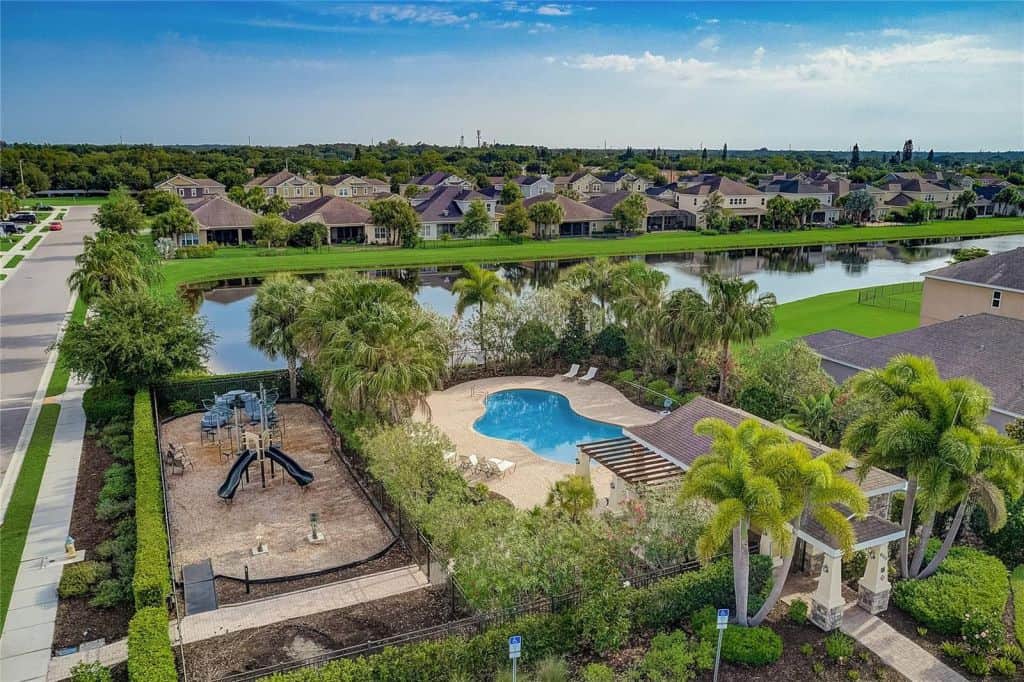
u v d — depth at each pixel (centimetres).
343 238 10794
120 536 2345
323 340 3194
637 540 2077
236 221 10119
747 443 1795
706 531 1792
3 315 5656
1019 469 1856
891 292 6894
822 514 1720
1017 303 4216
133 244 6081
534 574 1852
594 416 3716
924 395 1938
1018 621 1962
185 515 2602
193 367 3631
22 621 1948
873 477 2286
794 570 2197
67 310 5841
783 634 1908
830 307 6259
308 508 2670
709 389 3938
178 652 1822
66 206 15262
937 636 1920
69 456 3030
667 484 2228
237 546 2389
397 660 1620
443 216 11588
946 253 10581
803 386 3322
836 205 14850
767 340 5009
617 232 12469
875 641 1895
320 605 2052
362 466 2961
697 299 3762
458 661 1667
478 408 3825
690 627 1927
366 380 2844
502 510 2153
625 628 1814
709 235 12388
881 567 1977
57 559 2244
